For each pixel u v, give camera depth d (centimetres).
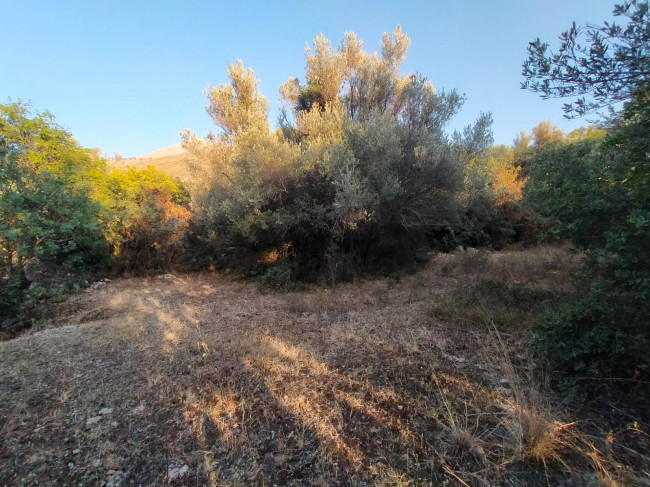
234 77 920
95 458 183
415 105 730
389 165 614
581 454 163
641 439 170
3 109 768
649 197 192
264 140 644
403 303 470
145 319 451
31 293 571
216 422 210
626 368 217
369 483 157
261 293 608
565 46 193
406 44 866
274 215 614
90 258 769
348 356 296
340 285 621
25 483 167
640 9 165
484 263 711
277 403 227
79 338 380
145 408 230
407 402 220
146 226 851
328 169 578
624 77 184
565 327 229
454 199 674
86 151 924
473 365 263
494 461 165
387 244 708
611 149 252
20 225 535
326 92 847
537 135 2316
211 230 767
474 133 681
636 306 207
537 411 187
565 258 695
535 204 419
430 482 155
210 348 330
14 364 314
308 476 164
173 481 165
